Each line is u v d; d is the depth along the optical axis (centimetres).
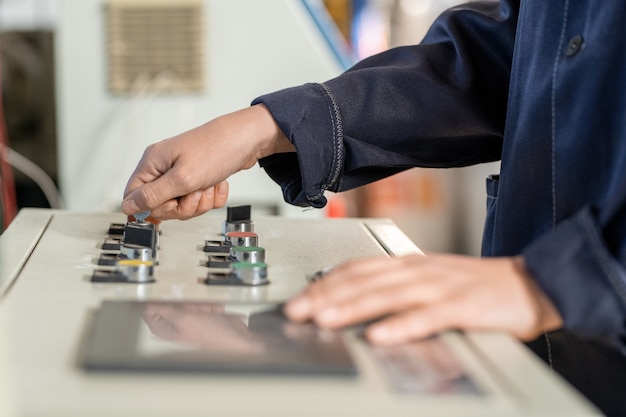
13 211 149
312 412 39
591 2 70
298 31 141
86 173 142
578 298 53
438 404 41
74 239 78
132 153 142
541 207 75
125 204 76
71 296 58
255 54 142
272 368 43
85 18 139
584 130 70
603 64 69
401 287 52
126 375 43
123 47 140
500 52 89
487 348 49
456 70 89
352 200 267
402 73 86
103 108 141
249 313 53
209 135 77
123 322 50
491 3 97
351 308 51
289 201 85
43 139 159
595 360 72
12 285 61
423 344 49
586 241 55
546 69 74
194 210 79
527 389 43
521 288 54
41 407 39
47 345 48
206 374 43
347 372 43
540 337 75
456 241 275
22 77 157
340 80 84
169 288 61
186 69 141
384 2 254
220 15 140
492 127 88
